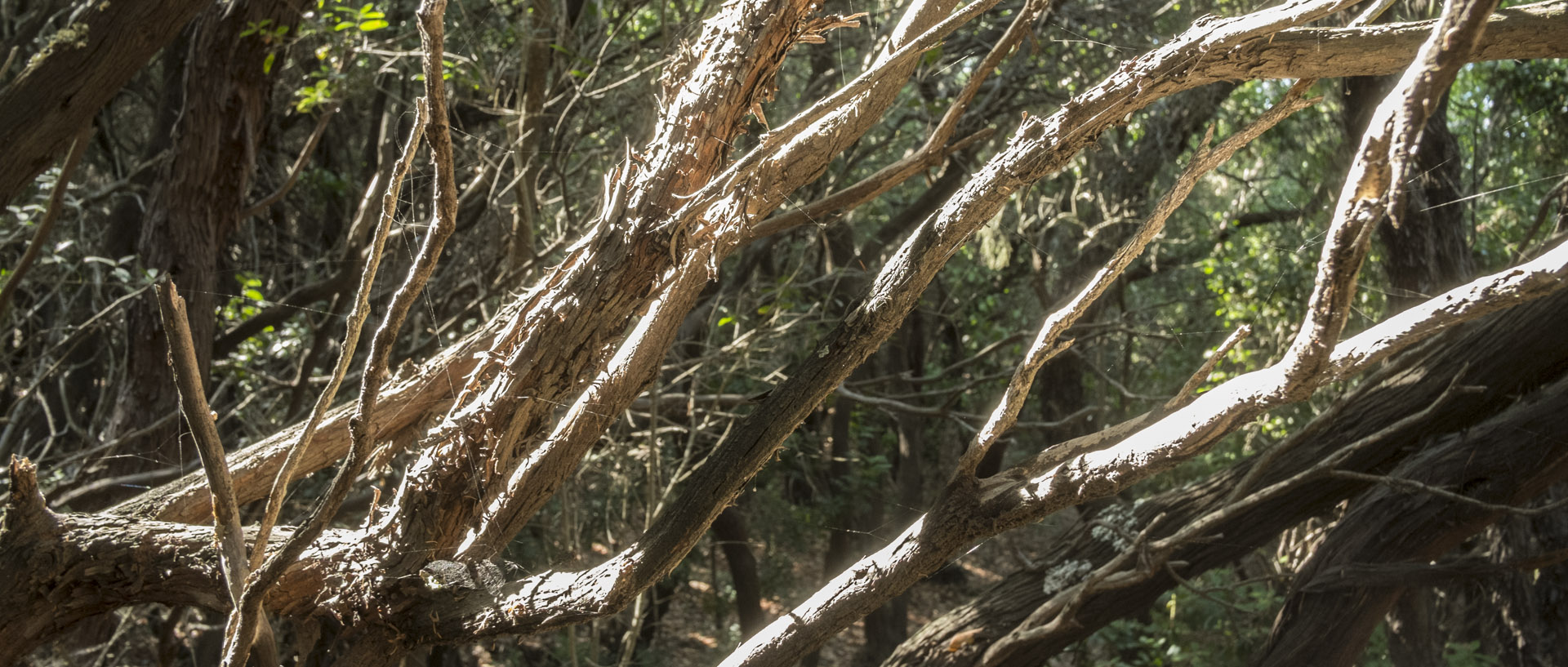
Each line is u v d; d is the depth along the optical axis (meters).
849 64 6.68
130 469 5.28
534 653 7.90
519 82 4.99
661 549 1.48
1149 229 1.30
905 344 11.03
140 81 8.38
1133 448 1.23
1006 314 13.29
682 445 6.82
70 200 5.43
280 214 8.98
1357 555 4.55
